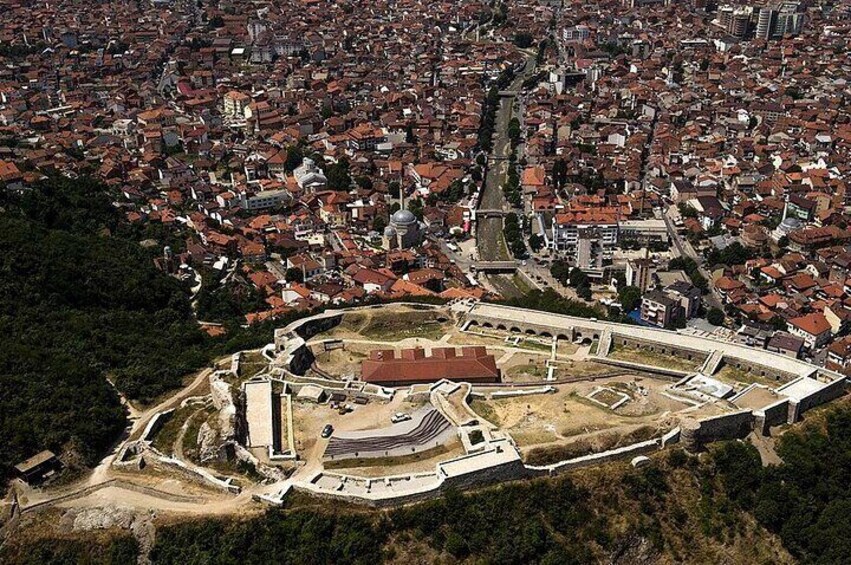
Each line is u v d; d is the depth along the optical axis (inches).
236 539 6619.1
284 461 7500.0
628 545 7190.0
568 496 7224.4
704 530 7396.7
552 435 7765.8
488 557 6776.6
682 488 7583.7
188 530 6702.8
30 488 7283.5
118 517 6865.2
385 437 7746.1
